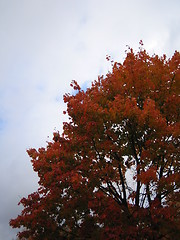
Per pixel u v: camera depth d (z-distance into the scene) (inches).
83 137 370.6
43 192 390.6
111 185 400.8
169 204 367.2
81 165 366.6
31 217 361.4
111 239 325.7
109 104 358.6
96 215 359.6
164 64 410.6
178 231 328.2
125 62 412.5
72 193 366.0
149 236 332.2
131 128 368.2
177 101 373.7
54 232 382.0
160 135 351.9
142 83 382.0
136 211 333.7
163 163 382.9
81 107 364.2
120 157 399.2
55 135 398.9
